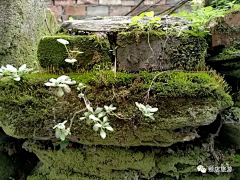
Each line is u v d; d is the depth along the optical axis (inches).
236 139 24.3
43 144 22.6
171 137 19.8
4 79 19.1
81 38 20.6
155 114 18.5
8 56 20.4
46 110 18.8
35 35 24.9
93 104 18.6
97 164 22.4
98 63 20.9
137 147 22.2
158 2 44.2
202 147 23.5
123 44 20.5
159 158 23.0
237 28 21.9
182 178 23.7
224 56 22.5
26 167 29.2
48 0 44.7
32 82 18.9
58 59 20.5
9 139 26.8
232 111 23.9
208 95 18.1
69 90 18.6
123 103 18.6
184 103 18.3
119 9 46.1
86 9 45.5
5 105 18.7
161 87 18.3
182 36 20.2
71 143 22.4
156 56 20.4
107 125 18.0
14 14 20.5
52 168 23.5
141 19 23.3
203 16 21.3
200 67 20.9
